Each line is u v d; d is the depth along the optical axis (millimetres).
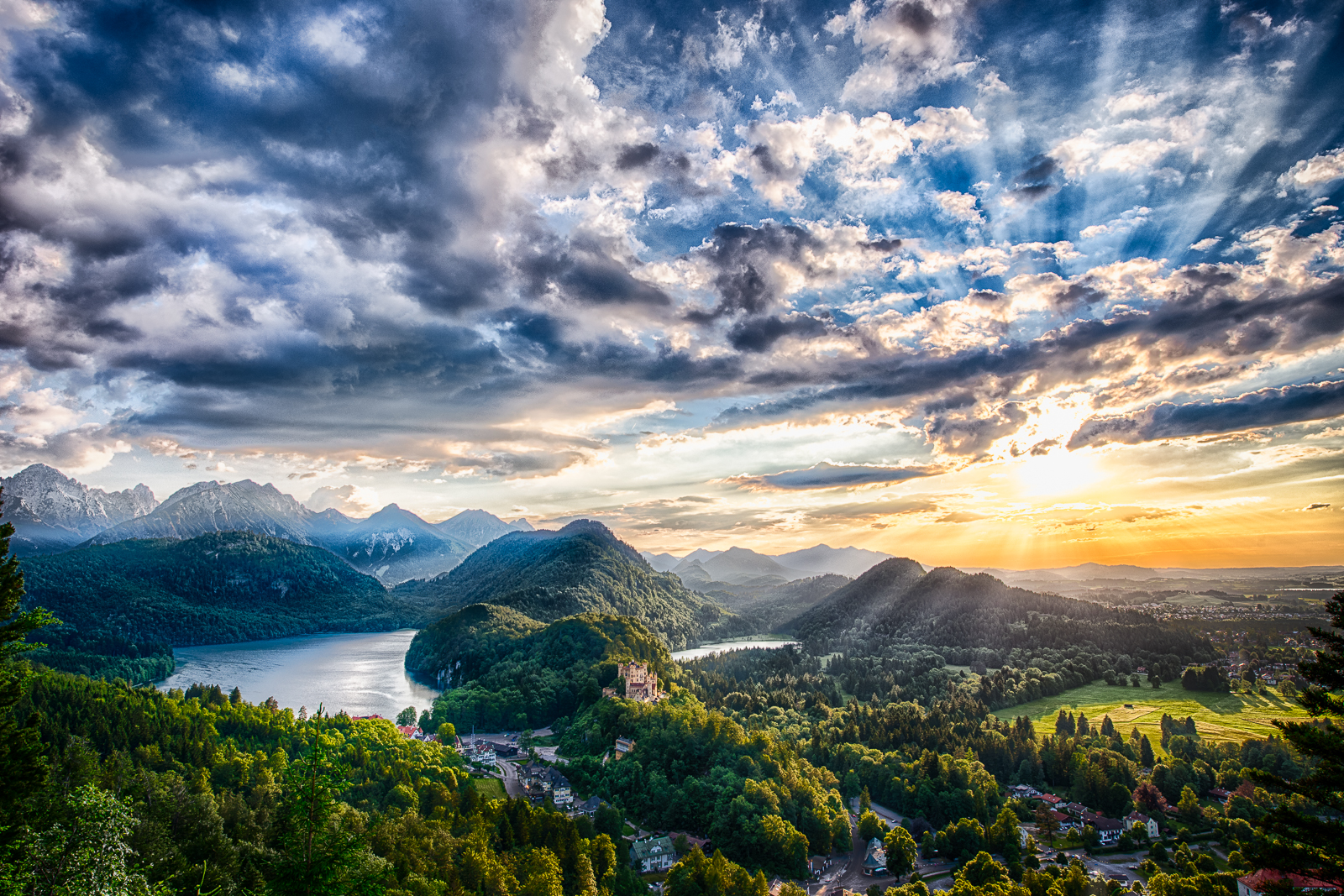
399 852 108625
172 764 155625
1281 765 199375
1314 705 54312
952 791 189125
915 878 146500
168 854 89875
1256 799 177125
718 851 140625
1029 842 165250
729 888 125125
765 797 164750
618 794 187375
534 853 120312
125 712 176125
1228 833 165625
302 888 54469
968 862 148000
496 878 108562
